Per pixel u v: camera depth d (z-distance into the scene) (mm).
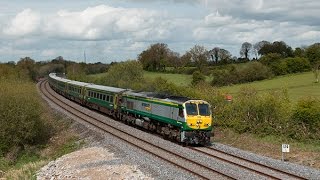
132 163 24188
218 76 92125
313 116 31156
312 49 121250
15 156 36812
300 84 84562
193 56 118438
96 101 53594
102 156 27375
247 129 34875
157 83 56938
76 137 37969
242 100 36938
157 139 32875
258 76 95500
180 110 31016
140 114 38438
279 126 32750
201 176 20516
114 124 42000
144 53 122000
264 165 23375
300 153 27547
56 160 29234
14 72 100188
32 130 39156
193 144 31469
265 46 158375
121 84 70750
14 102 39094
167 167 22797
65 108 57125
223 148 29906
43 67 169625
